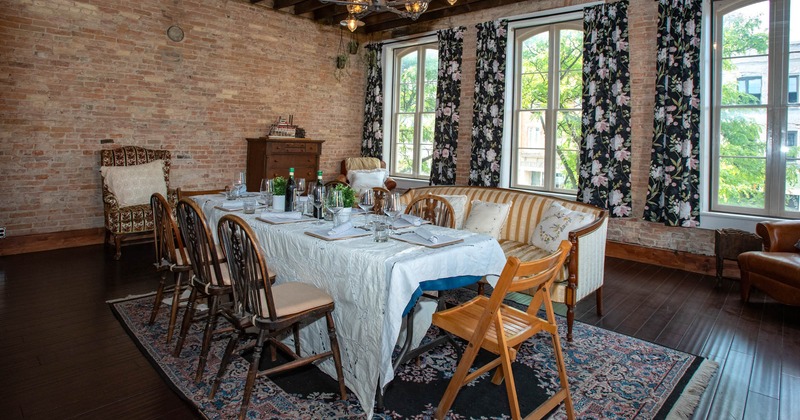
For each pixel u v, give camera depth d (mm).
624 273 4824
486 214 4152
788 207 4645
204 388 2344
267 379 2455
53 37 4898
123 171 5020
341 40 7738
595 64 5426
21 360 2604
